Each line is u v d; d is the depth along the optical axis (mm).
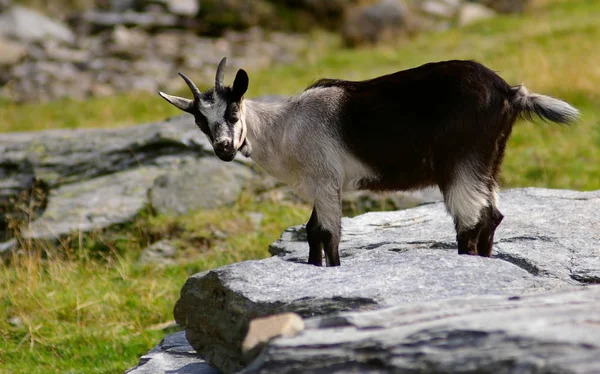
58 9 85875
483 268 17625
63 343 25312
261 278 17453
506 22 71375
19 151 37438
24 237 32000
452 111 19750
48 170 36000
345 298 15930
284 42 76875
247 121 21031
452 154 19812
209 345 18062
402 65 61156
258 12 81125
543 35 62281
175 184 33812
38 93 64625
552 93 45938
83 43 77188
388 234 23734
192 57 71875
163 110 55156
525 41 60969
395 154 20391
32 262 29750
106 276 29422
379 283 16750
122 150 36062
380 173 20750
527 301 14508
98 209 32844
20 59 71688
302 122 20891
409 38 71562
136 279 29266
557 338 12023
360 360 12961
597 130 40281
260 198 34000
